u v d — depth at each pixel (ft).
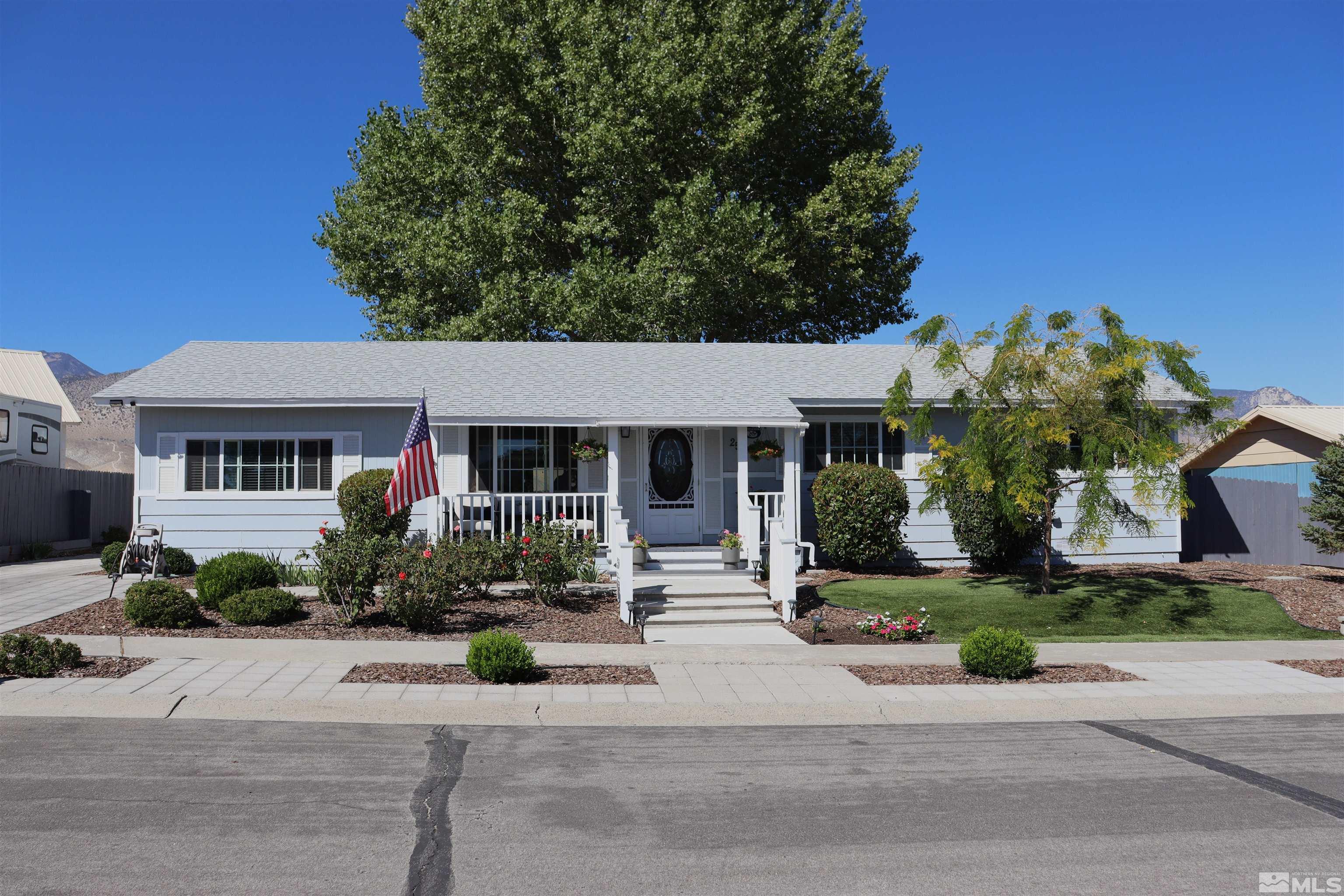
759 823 18.63
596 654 35.63
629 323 87.66
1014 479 44.24
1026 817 19.13
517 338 89.40
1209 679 32.63
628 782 21.26
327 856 16.60
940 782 21.57
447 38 90.63
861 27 96.53
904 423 51.24
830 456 59.77
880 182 90.84
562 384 58.70
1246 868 16.58
